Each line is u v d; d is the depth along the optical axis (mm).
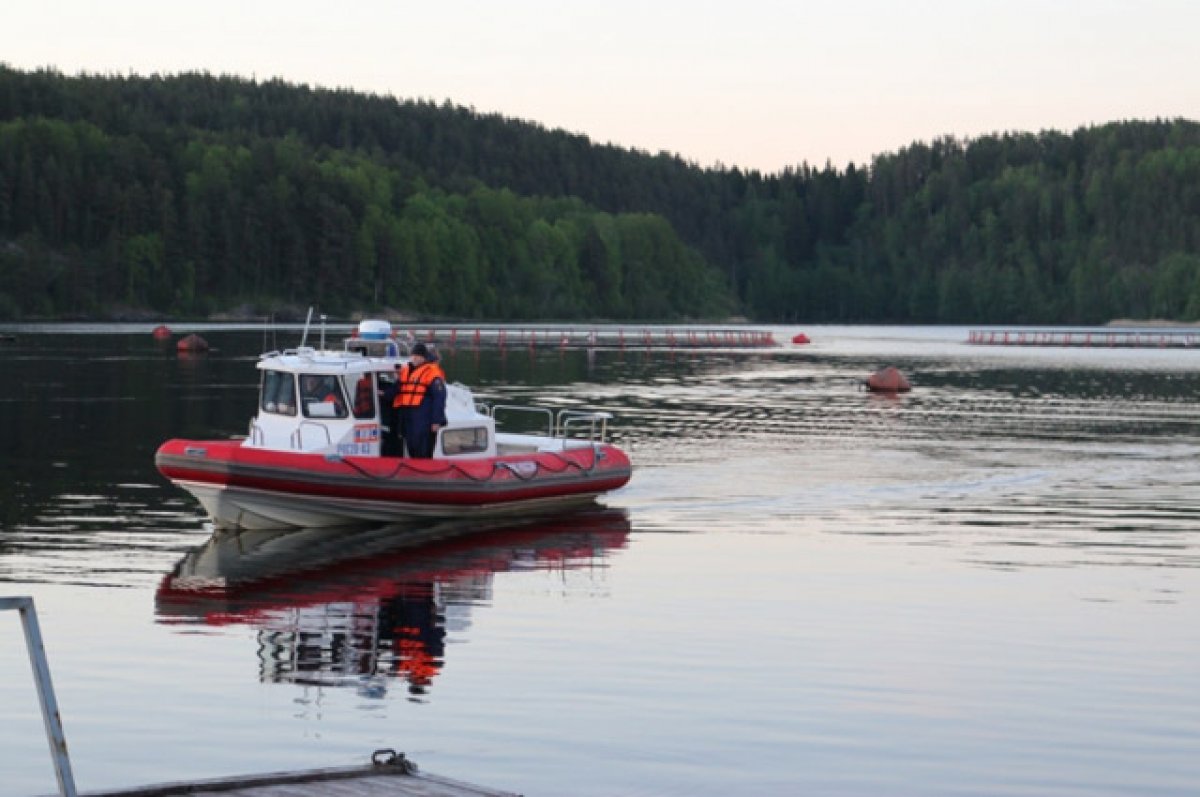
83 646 16266
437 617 18031
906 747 13180
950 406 55250
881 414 50750
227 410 45438
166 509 26219
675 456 36375
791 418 48438
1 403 47281
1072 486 31406
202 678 15062
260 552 22438
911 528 25422
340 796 9969
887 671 15602
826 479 32156
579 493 27422
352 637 16922
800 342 142750
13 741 12953
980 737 13477
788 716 14016
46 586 19531
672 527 25406
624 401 54469
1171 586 20266
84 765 12383
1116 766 12773
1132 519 26641
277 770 12305
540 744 13125
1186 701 14648
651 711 14094
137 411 44812
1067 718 14078
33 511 25750
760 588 19953
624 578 20641
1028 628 17672
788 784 12242
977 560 22219
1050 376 79875
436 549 22969
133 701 14211
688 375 74562
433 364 25375
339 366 24781
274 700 14328
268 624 17547
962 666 15844
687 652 16297
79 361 75188
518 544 23516
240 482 23703
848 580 20562
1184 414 51938
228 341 107938
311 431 24750
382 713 13953
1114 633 17438
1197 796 12102
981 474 33312
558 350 107938
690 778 12344
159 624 17438
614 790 12055
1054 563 21984
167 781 12031
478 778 12281
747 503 28375
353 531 24562
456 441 26047
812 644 16750
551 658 16031
